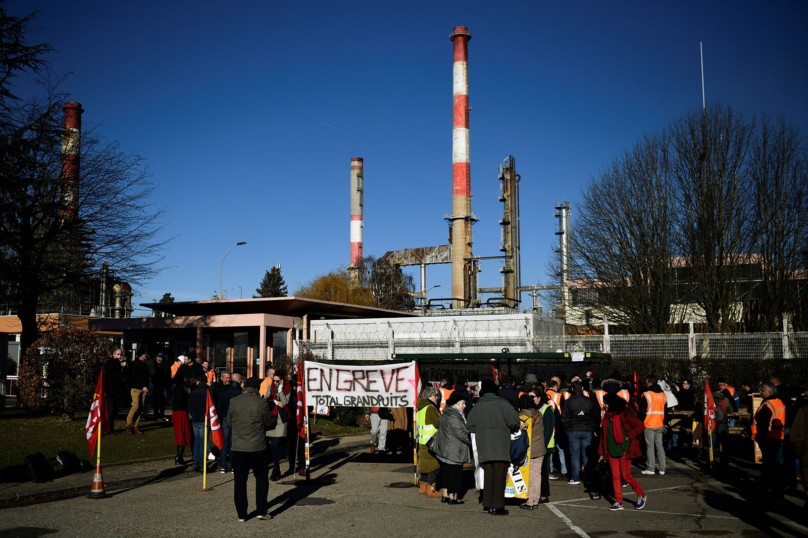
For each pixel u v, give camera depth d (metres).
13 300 22.12
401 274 89.75
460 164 70.50
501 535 7.83
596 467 12.27
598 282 33.97
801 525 8.45
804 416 8.64
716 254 30.47
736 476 12.87
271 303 29.83
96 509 9.27
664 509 9.54
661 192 32.22
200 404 12.76
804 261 29.31
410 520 8.67
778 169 29.95
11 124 21.11
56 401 18.38
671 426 15.62
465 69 71.31
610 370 19.56
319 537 7.70
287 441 12.91
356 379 12.20
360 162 92.19
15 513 8.96
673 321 31.95
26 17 21.05
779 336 19.09
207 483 11.52
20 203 20.92
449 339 22.73
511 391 12.07
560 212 59.91
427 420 10.59
